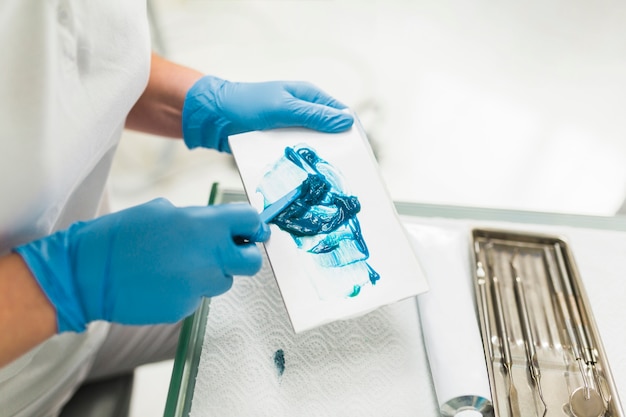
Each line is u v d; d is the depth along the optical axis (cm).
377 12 192
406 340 60
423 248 64
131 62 58
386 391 56
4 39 45
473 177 141
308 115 66
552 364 56
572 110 150
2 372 58
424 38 180
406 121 157
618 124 145
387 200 61
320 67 176
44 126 47
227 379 57
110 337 84
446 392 53
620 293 63
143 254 52
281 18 194
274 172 62
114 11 53
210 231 54
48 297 49
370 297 54
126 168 155
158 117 79
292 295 54
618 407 51
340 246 57
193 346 59
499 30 178
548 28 176
